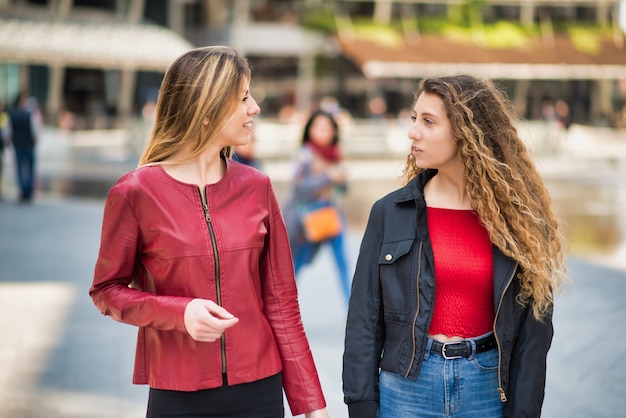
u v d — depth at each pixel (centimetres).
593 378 529
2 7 3762
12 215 1316
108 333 631
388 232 262
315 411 254
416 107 263
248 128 245
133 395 493
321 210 624
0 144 2036
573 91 4647
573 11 4438
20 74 3994
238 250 239
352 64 4306
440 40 4166
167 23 4444
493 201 253
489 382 258
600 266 923
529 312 259
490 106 260
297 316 259
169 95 240
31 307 712
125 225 237
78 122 3975
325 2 4109
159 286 239
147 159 244
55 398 485
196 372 236
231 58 239
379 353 267
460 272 255
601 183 2048
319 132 621
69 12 3988
